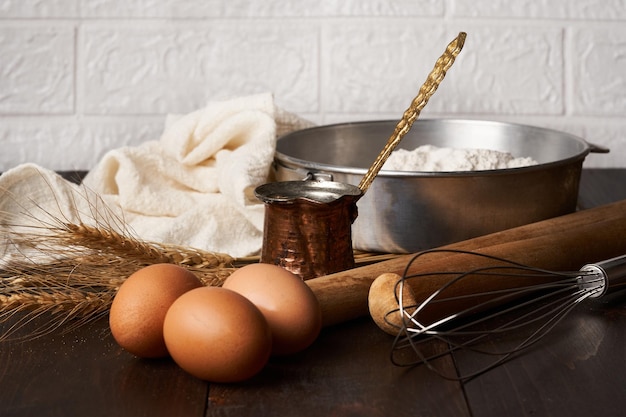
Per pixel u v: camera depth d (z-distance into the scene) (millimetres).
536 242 913
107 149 1283
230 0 1259
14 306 829
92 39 1261
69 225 854
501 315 876
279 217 881
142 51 1266
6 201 1006
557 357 809
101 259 879
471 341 802
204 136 1114
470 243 931
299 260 879
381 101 1285
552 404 752
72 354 814
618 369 792
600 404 752
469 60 1284
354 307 850
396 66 1278
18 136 1273
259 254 1017
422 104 908
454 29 1274
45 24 1253
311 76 1278
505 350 819
